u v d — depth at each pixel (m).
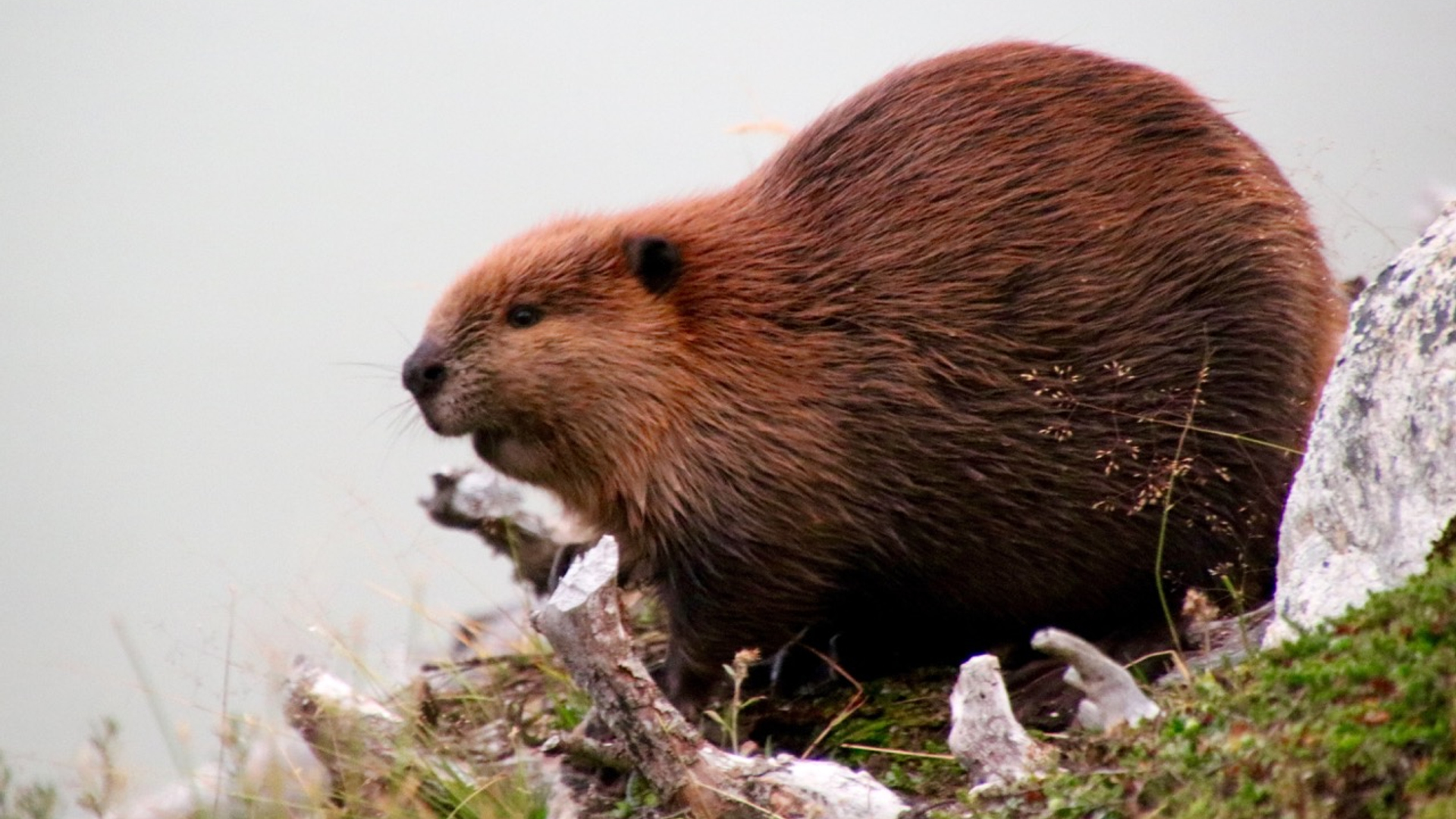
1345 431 9.14
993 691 8.73
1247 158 12.06
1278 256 11.62
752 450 11.63
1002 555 11.62
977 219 11.77
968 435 11.48
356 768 10.84
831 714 11.52
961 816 8.38
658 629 13.92
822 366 11.69
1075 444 11.43
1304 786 7.01
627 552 12.23
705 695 11.92
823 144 12.36
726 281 11.93
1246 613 11.23
